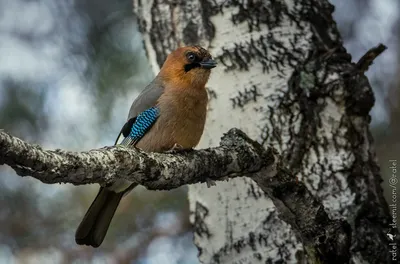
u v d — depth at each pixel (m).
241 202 9.12
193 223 9.59
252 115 9.28
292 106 9.13
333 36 9.70
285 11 9.53
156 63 10.52
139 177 7.04
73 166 6.08
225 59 9.56
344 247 7.94
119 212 14.66
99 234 8.95
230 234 9.16
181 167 7.38
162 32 10.20
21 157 5.61
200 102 9.72
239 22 9.57
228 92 9.49
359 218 8.74
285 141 9.04
